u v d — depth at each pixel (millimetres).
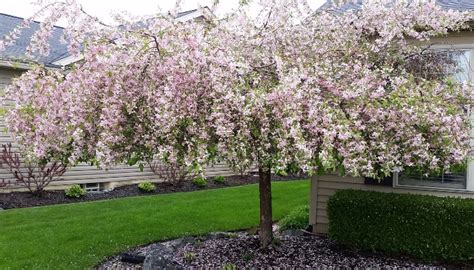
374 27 4531
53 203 8078
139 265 4602
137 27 4082
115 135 3689
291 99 3432
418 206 4773
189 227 6141
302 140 3207
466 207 4590
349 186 5859
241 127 3477
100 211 7055
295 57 4273
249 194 8797
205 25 4191
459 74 5227
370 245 4961
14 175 8234
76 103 3754
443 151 3918
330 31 4516
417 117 3648
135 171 10148
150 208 7305
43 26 4219
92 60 3805
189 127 3572
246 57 4223
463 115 4086
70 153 4008
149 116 3752
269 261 4598
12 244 5152
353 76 4016
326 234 5906
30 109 4004
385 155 3670
